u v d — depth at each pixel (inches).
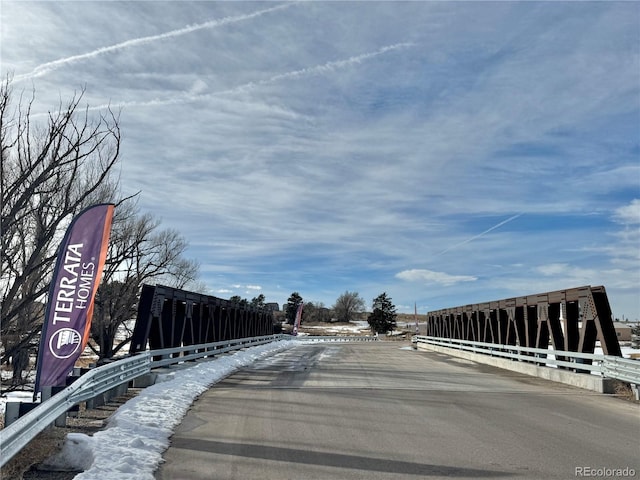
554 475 224.1
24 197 347.6
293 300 3951.8
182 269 1363.2
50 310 331.6
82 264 339.6
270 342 1450.5
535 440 289.7
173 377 532.1
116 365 377.1
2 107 338.3
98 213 347.6
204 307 836.0
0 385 490.9
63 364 327.6
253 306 1299.2
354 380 585.3
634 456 255.6
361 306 4886.8
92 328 975.0
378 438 292.5
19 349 481.4
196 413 365.1
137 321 526.6
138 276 1021.2
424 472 227.9
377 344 1907.0
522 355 727.7
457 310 1156.5
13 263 457.7
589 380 512.7
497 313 861.2
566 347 590.9
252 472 225.6
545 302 652.1
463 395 471.8
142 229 1002.1
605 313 509.0
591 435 303.4
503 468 234.2
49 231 368.2
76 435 237.5
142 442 259.3
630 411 389.1
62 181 507.2
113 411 346.0
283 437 293.0
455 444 279.4
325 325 4323.3
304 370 708.7
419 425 330.6
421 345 1515.7
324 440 286.7
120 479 203.2
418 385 544.1
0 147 330.6
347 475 222.8
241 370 703.1
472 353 971.3
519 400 442.3
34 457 226.1
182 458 246.2
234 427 319.0
